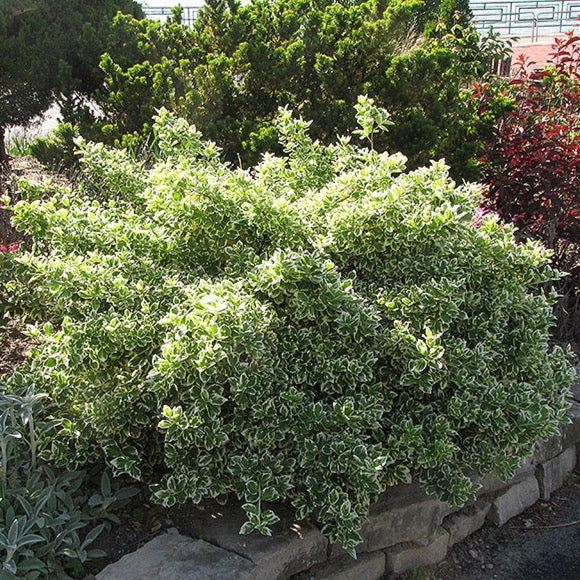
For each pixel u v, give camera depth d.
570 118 5.12
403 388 2.82
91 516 2.59
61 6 6.66
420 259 2.94
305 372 2.64
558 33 21.12
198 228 3.03
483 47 7.68
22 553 2.29
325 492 2.50
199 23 6.00
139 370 2.55
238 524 2.62
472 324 2.94
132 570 2.34
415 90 5.34
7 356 3.61
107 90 6.09
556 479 3.52
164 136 3.65
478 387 2.78
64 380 2.68
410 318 2.76
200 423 2.36
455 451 2.80
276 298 2.63
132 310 2.76
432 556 2.92
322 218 3.02
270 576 2.44
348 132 5.30
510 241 3.03
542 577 2.88
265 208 2.88
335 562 2.69
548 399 3.12
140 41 5.95
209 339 2.36
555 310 4.57
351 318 2.59
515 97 5.59
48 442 2.71
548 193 4.53
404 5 5.46
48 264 2.84
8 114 6.55
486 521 3.21
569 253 4.79
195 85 5.53
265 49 5.32
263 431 2.53
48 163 5.91
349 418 2.51
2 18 6.28
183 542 2.49
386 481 2.71
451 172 5.24
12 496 2.48
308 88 5.54
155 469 2.85
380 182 3.07
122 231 2.98
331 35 5.51
